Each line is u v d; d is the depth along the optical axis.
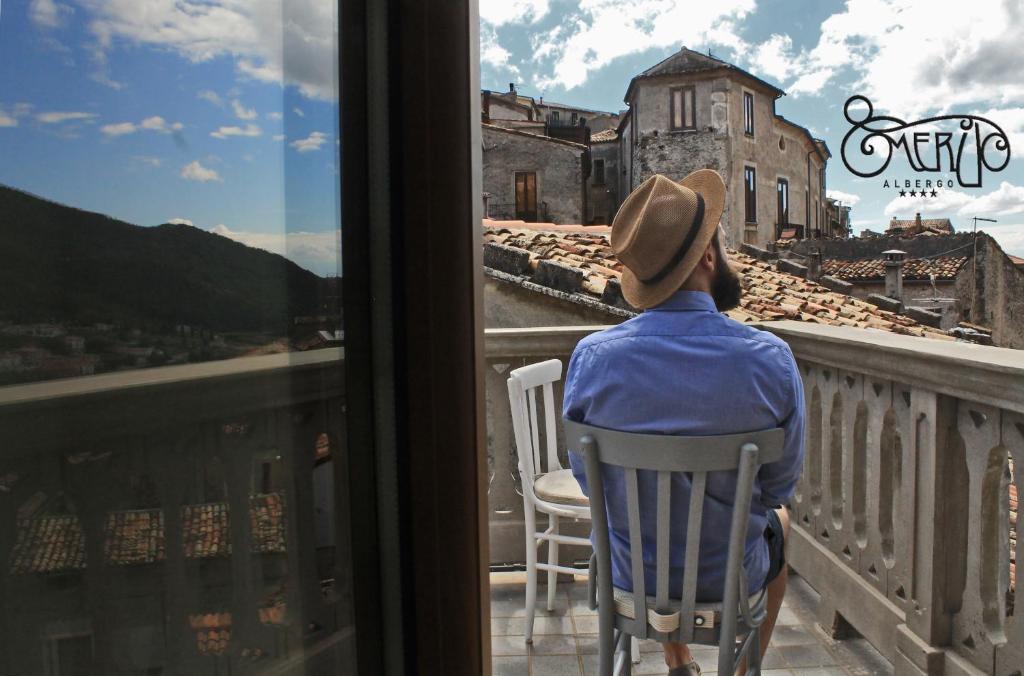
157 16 0.82
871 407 2.61
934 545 2.22
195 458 0.88
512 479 3.50
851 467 2.75
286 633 0.98
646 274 1.60
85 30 0.78
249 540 0.94
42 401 0.77
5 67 0.74
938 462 2.21
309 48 0.96
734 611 1.53
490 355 3.42
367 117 1.01
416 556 1.07
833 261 28.62
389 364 1.05
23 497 0.77
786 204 36.88
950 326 25.59
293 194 0.96
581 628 2.95
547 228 12.20
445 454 1.06
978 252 26.80
